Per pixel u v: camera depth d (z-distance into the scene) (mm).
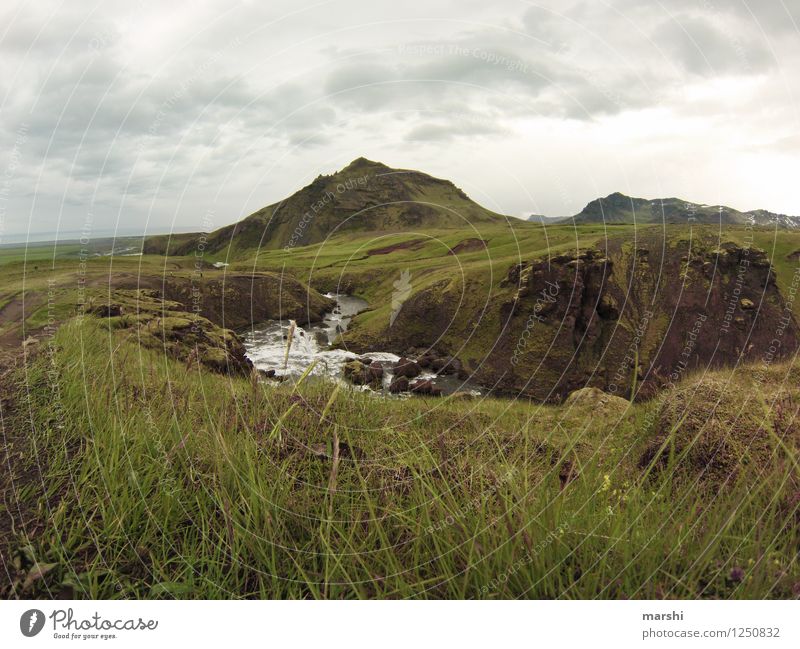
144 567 2229
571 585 1971
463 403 5383
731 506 2404
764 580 2035
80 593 2076
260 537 2232
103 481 2551
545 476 2596
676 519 2326
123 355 5141
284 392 4090
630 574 2041
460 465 3002
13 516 2396
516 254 73688
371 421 3959
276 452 3074
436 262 84375
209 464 2873
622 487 2814
